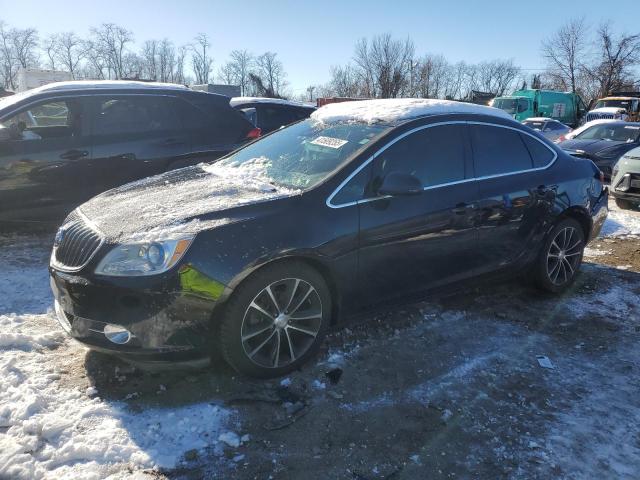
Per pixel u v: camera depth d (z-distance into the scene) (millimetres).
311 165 3631
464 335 3846
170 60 63031
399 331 3842
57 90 5629
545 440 2736
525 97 27547
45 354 3379
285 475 2445
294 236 3051
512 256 4238
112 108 5879
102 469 2416
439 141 3846
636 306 4500
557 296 4664
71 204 5723
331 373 3258
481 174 4016
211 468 2463
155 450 2543
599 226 4926
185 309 2814
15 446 2486
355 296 3422
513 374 3352
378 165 3512
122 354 2854
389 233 3443
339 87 61562
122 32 61500
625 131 12000
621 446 2711
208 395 2986
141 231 2920
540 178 4352
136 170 5973
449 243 3781
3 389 2930
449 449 2652
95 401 2881
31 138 5469
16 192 5406
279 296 3117
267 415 2846
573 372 3410
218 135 6520
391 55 55781
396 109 3949
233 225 2957
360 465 2527
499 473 2502
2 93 18656
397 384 3189
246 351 3014
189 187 3594
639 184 8336
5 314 3920
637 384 3293
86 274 2891
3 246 5586
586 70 53156
